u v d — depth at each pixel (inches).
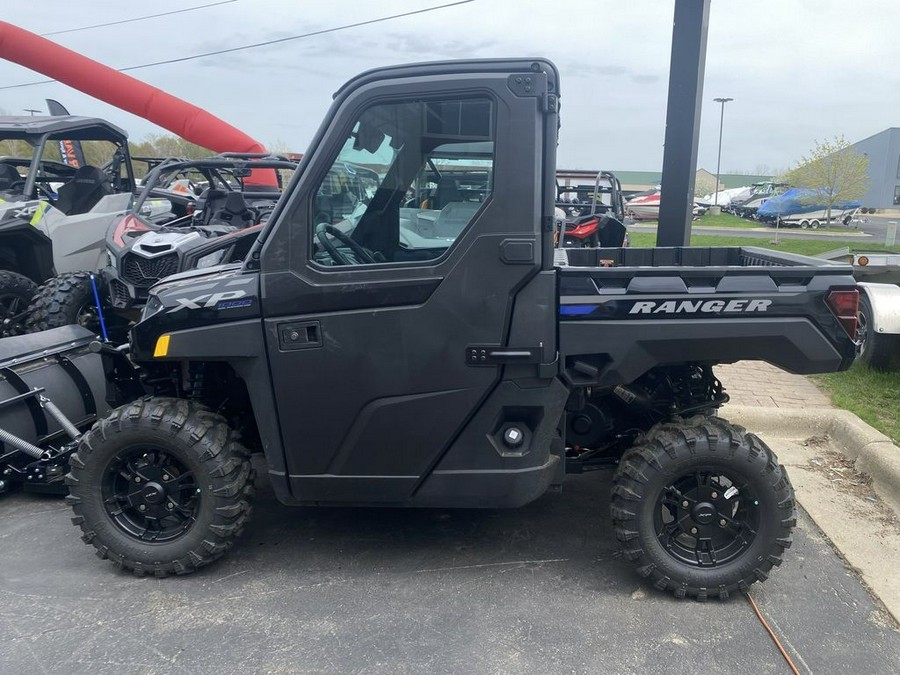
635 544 120.9
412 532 146.2
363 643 110.5
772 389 239.0
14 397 155.0
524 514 154.0
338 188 114.3
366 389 117.6
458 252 112.3
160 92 665.6
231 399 139.9
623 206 555.5
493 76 108.2
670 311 115.6
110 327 258.8
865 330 258.7
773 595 123.4
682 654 107.8
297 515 154.0
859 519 148.7
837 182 1347.2
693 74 190.5
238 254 252.2
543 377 115.2
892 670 104.0
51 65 652.7
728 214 1937.7
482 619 116.6
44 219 273.6
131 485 128.8
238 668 104.9
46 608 120.0
